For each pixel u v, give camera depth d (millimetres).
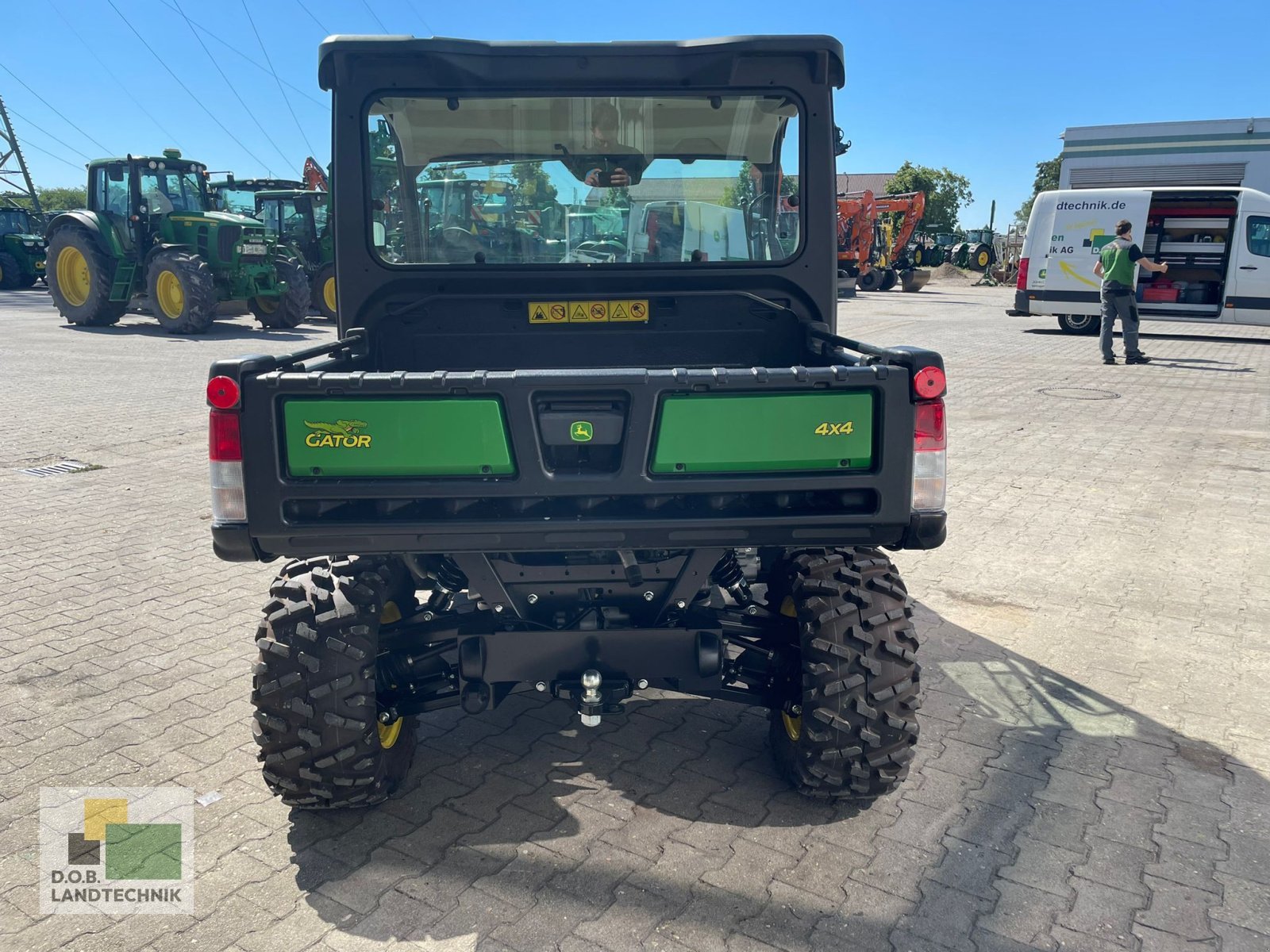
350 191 3652
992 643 4633
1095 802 3309
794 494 2871
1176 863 2979
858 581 3076
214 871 2934
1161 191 17094
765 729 3859
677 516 2801
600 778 3477
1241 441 8891
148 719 3852
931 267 42375
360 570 3072
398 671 3238
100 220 17250
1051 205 18125
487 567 3037
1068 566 5668
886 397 2748
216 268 17156
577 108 3633
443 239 3736
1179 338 18438
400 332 3805
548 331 3814
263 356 2814
